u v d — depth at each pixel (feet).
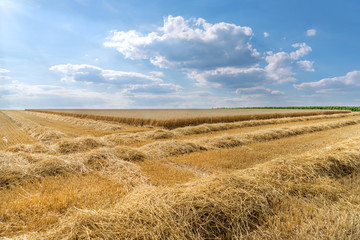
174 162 20.93
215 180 12.80
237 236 9.00
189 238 8.70
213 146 27.96
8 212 10.36
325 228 9.22
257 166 16.57
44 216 10.09
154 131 39.04
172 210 9.62
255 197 11.43
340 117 93.71
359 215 10.12
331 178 15.84
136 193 11.81
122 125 62.49
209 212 9.96
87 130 48.96
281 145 29.12
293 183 13.83
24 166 16.61
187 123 58.85
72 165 18.04
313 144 29.78
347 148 21.33
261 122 61.31
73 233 8.23
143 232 8.43
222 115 70.69
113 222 9.02
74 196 12.01
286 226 9.37
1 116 107.34
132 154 21.95
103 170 17.70
